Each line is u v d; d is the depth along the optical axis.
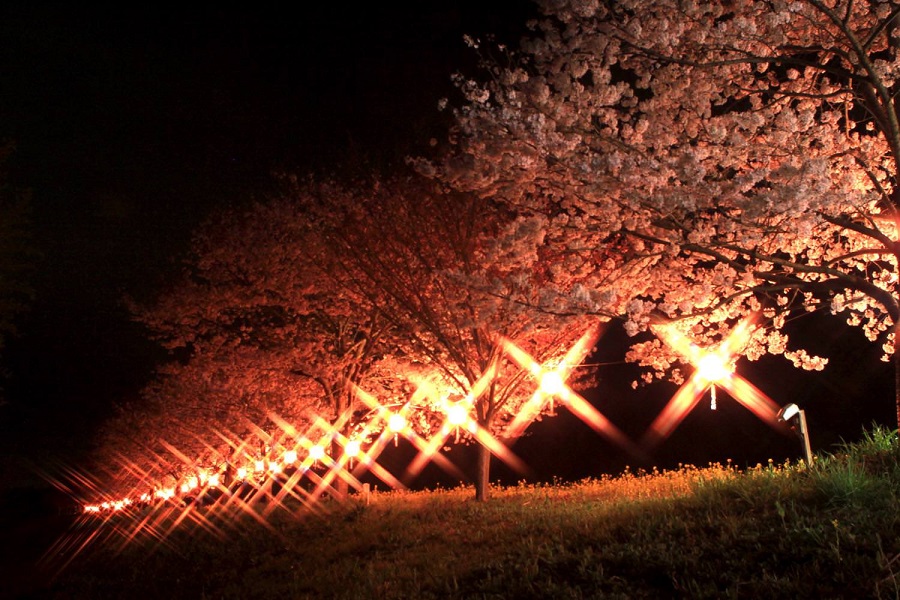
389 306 20.16
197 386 27.64
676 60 10.48
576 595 7.74
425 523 14.63
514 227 10.63
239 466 35.16
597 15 11.23
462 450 34.75
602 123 11.93
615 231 10.60
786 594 6.69
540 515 12.57
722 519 8.89
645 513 10.12
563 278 14.01
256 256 21.42
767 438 21.34
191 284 23.17
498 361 18.22
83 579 19.08
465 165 10.91
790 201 8.84
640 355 12.85
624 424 26.48
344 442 24.27
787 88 12.21
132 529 29.98
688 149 9.72
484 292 10.70
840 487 8.43
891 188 11.98
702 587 7.28
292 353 23.53
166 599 14.49
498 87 11.24
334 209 20.02
